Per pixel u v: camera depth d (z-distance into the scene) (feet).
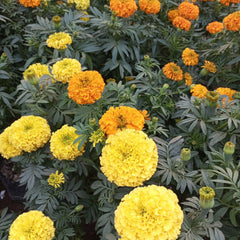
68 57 2.38
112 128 1.41
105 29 2.61
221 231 1.46
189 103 1.96
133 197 1.16
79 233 2.08
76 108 2.00
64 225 1.82
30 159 1.76
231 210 1.44
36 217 1.45
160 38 2.97
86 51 2.56
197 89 2.12
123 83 2.84
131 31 2.52
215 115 1.85
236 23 2.37
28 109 2.15
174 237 1.09
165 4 3.18
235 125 1.71
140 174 1.29
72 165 1.79
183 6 2.88
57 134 1.68
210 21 3.46
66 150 1.61
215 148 1.87
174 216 1.09
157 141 1.67
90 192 2.13
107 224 1.50
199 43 3.05
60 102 1.94
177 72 2.14
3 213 1.86
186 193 1.76
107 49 2.56
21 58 2.88
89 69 2.84
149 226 1.07
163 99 2.18
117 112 1.45
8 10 2.69
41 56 2.55
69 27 2.53
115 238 1.37
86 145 1.82
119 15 2.42
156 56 2.90
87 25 2.95
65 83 2.00
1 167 2.44
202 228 1.34
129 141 1.33
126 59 2.80
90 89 1.61
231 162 1.59
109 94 1.91
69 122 2.01
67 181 1.83
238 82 2.76
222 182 1.43
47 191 1.73
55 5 3.01
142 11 2.91
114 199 1.60
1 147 1.72
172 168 1.54
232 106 1.88
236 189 1.39
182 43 2.90
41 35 2.68
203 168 1.72
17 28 2.79
